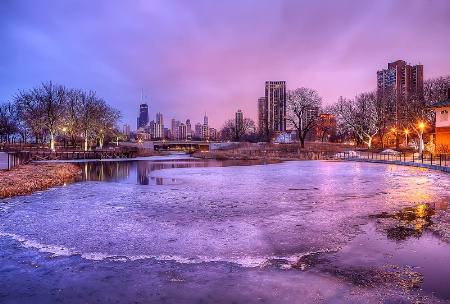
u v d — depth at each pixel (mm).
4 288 6332
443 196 17250
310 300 5688
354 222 11469
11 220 12141
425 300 5648
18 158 44125
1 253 8398
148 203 15742
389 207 14250
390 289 6082
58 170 33875
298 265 7383
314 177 28766
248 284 6383
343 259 7719
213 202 15898
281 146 98875
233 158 78625
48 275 6957
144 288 6270
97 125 87125
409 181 24734
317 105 92500
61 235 10047
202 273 6973
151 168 44719
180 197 17609
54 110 76625
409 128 79500
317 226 10938
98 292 6121
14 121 104938
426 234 9828
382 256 7879
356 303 5570
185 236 9836
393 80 153500
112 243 9180
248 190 20328
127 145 119688
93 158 75375
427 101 72188
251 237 9656
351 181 25188
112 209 14242
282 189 20688
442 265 7246
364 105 88750
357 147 102125
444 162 40312
